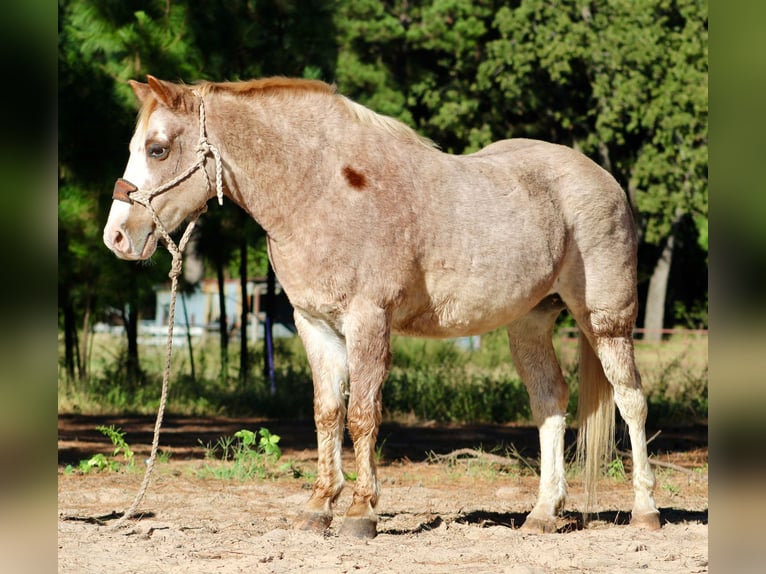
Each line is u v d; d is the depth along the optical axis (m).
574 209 8.72
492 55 41.84
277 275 7.95
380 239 7.69
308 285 7.69
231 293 44.88
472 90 43.09
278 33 18.03
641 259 47.69
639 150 42.78
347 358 7.98
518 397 19.41
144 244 7.68
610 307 8.76
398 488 11.17
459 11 41.50
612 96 40.84
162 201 7.69
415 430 17.08
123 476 11.65
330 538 7.72
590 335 8.88
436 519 9.03
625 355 8.82
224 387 21.73
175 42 16.48
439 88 43.38
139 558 6.87
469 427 17.72
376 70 40.75
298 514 8.59
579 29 39.47
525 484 11.78
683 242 48.16
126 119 17.09
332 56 18.52
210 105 7.80
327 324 7.93
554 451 8.86
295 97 8.00
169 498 10.25
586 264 8.75
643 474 8.77
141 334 36.31
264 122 7.82
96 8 16.25
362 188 7.76
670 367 22.03
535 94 42.94
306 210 7.70
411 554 7.16
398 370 24.61
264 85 7.98
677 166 40.56
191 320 41.56
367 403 7.64
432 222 7.94
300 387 21.08
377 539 7.83
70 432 15.79
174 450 14.08
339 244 7.61
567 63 39.75
